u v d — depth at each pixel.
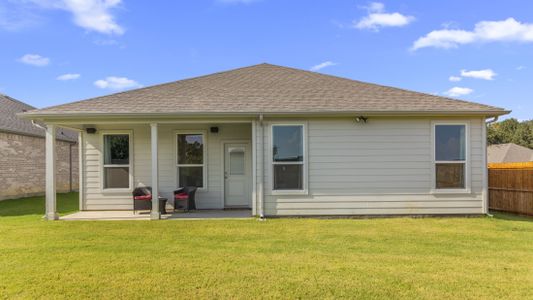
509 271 4.93
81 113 8.67
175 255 5.68
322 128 9.23
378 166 9.21
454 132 9.26
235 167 11.11
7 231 7.59
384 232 7.45
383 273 4.82
